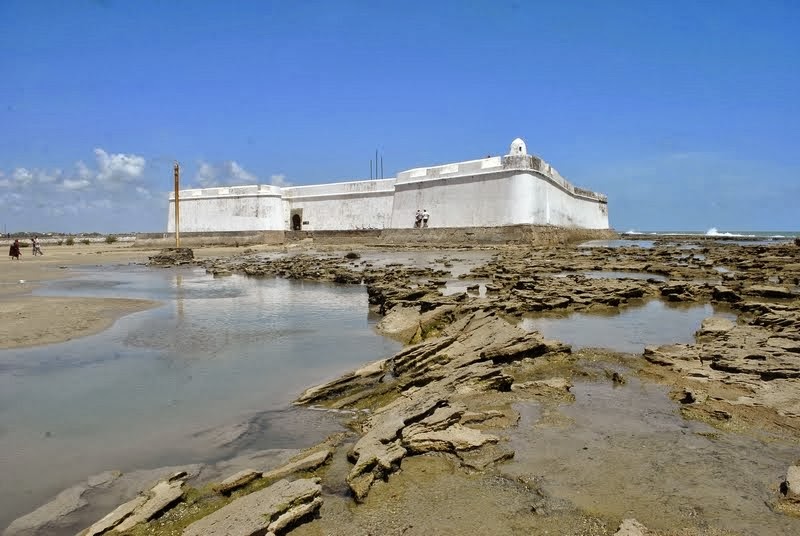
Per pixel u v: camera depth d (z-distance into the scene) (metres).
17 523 5.02
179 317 15.66
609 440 6.32
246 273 30.81
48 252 63.00
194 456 6.38
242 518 4.69
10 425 7.36
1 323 14.44
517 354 9.81
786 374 8.23
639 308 15.74
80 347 11.80
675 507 4.79
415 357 9.68
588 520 4.64
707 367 9.01
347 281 24.53
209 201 70.25
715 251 37.06
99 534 4.72
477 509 4.90
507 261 29.66
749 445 6.08
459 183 50.94
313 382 9.16
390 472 5.68
